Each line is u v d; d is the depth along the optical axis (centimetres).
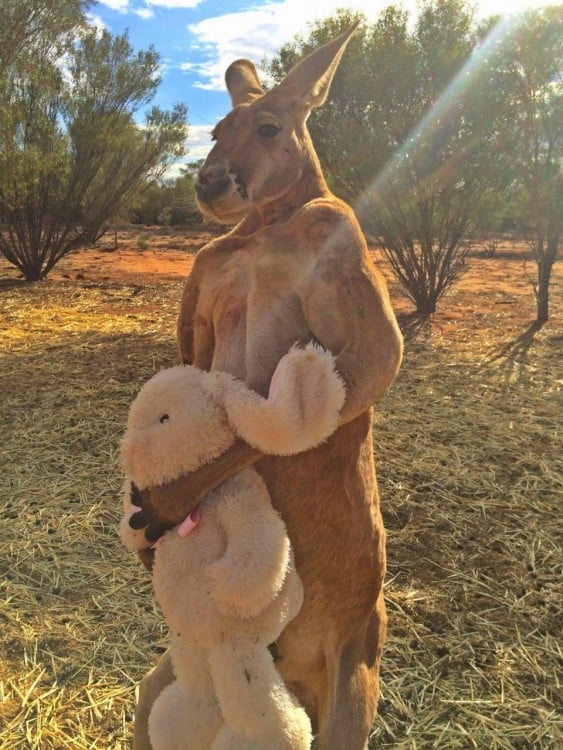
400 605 394
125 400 734
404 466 574
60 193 1698
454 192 1230
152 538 180
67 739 296
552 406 742
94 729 302
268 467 188
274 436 168
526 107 1138
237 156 190
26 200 1652
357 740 200
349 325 178
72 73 1695
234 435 175
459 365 904
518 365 909
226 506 175
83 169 1700
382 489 533
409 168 1187
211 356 219
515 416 706
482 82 1131
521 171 1179
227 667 170
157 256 2459
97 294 1507
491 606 395
